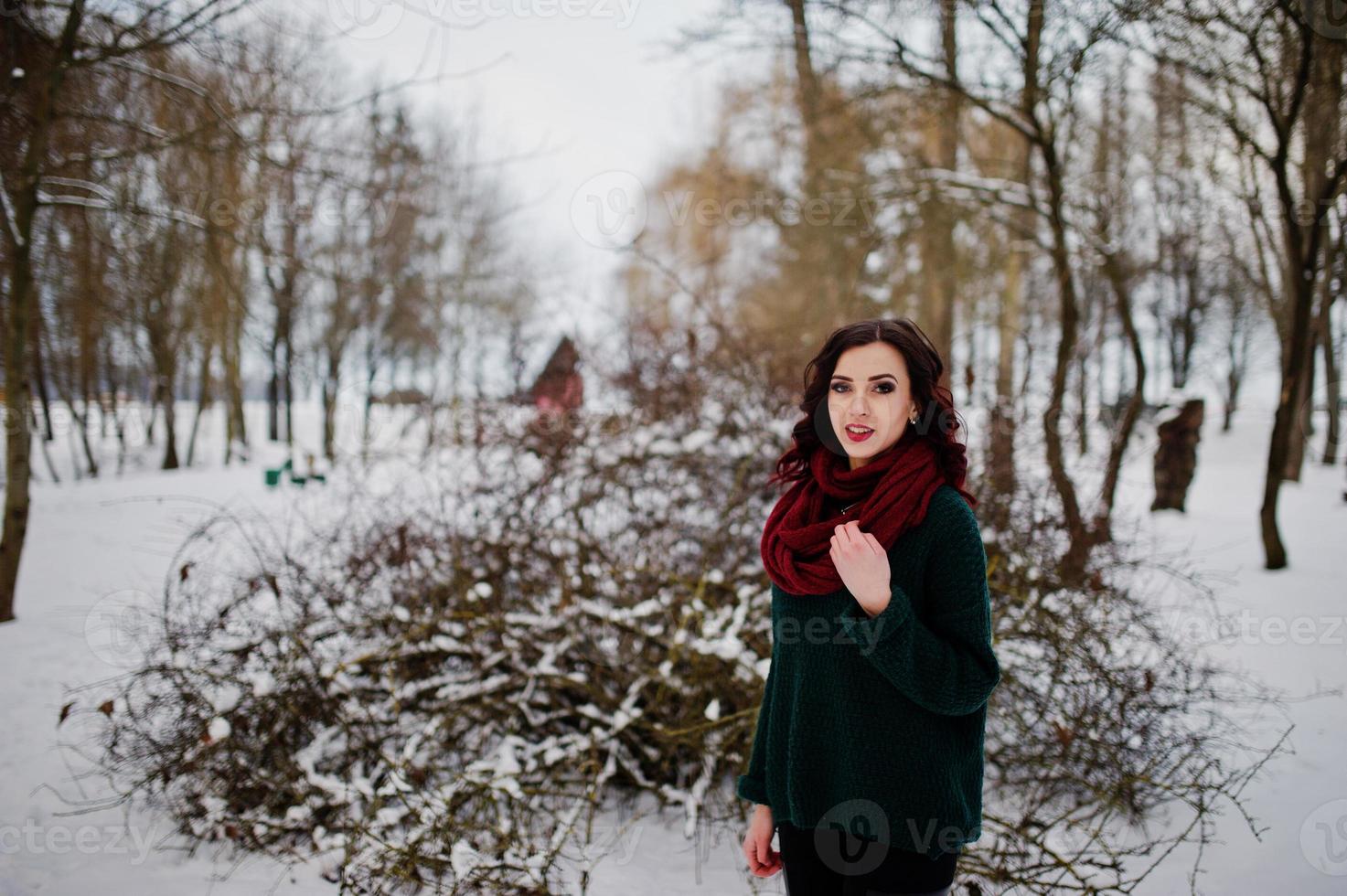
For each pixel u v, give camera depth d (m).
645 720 3.09
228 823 2.70
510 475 3.85
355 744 3.04
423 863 2.43
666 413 4.29
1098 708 2.91
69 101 5.73
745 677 2.87
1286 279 9.36
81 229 6.90
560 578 3.46
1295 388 5.75
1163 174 9.37
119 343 15.48
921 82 6.04
